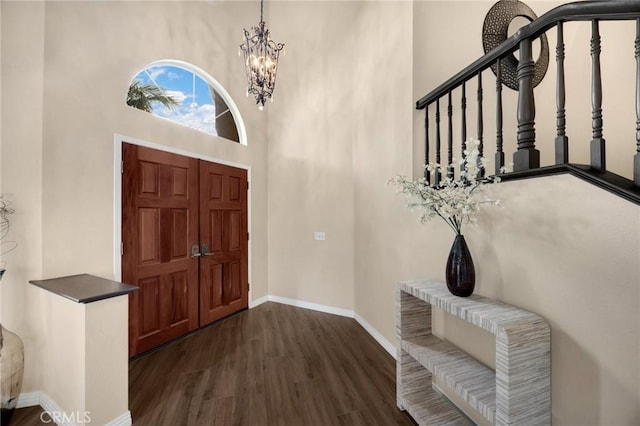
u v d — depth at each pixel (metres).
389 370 2.42
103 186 2.44
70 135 2.24
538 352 1.24
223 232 3.63
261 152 4.23
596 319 1.10
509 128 2.31
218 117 3.71
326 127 3.85
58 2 2.19
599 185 1.03
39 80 2.08
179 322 3.07
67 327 1.76
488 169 2.27
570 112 2.54
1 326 1.78
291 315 3.73
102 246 2.43
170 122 3.02
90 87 2.37
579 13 1.11
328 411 1.92
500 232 1.53
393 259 2.69
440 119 2.32
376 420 1.84
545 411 1.25
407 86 2.44
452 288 1.62
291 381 2.26
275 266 4.27
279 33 4.17
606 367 1.07
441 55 2.37
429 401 1.92
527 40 1.36
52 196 2.14
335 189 3.78
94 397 1.65
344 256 3.71
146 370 2.43
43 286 1.90
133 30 2.70
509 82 2.29
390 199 2.73
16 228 2.00
